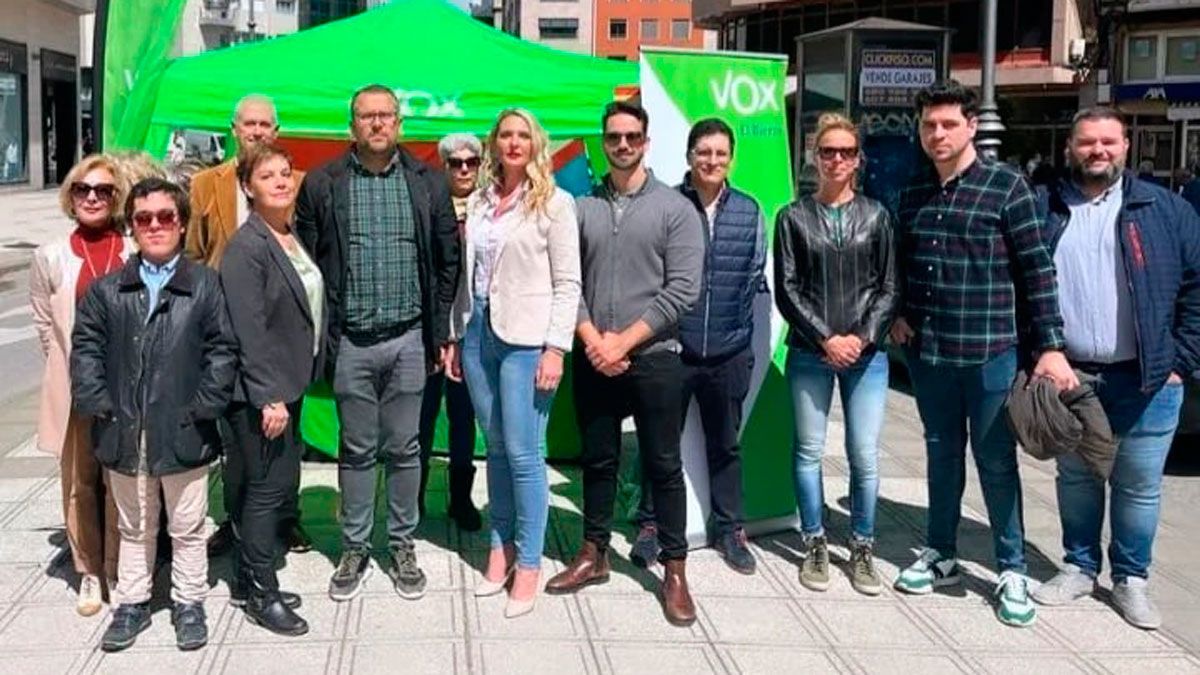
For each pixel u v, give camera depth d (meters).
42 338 4.47
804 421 4.93
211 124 6.00
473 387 4.67
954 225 4.51
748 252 4.97
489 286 4.53
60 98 38.44
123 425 4.07
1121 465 4.61
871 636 4.46
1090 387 4.47
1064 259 4.55
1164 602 4.88
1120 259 4.45
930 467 4.93
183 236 4.29
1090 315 4.51
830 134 4.69
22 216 26.08
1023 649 4.36
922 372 4.79
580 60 7.00
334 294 4.54
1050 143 31.22
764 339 5.63
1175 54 26.25
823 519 5.63
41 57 36.03
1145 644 4.43
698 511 5.37
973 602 4.84
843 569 5.19
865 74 10.40
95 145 5.60
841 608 4.74
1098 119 4.41
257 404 4.20
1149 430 4.54
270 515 4.36
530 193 4.44
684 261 4.48
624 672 4.07
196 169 5.93
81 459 4.43
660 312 4.44
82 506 4.46
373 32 6.71
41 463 6.84
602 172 7.44
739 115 5.68
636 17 91.00
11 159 34.28
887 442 7.88
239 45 6.75
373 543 5.39
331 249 4.54
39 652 4.16
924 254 4.62
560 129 6.34
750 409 5.61
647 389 4.50
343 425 4.67
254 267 4.19
